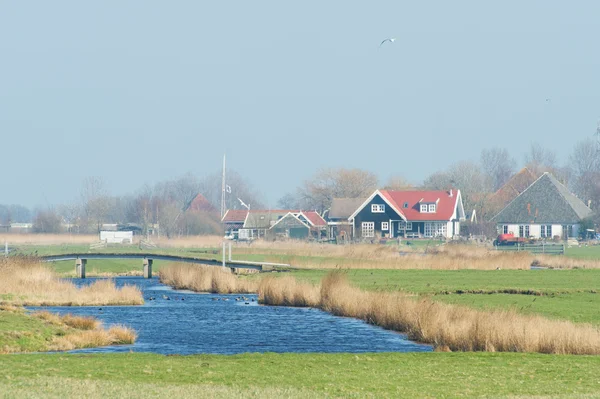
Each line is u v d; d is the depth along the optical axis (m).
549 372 98.88
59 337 126.38
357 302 172.50
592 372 98.94
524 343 117.94
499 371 99.50
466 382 92.25
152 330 148.25
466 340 122.00
